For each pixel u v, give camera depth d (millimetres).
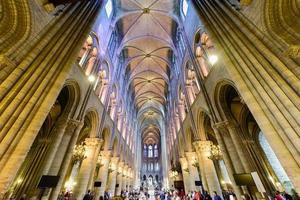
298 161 3988
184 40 15445
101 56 13531
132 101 30875
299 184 3875
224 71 8672
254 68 5504
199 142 12359
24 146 4379
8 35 5164
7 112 4410
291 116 4297
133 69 25844
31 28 5812
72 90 9609
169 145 29484
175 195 16562
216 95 9711
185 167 17641
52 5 6738
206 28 8492
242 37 6379
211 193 10648
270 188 7082
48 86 5645
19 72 5031
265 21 5590
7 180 3889
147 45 22422
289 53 4598
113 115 18125
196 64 12375
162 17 18656
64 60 6664
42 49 6098
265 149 10797
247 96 5434
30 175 7020
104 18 13938
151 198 26094
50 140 8086
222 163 15078
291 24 4977
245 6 6668
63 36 7090
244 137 8477
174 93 21969
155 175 49375
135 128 34688
